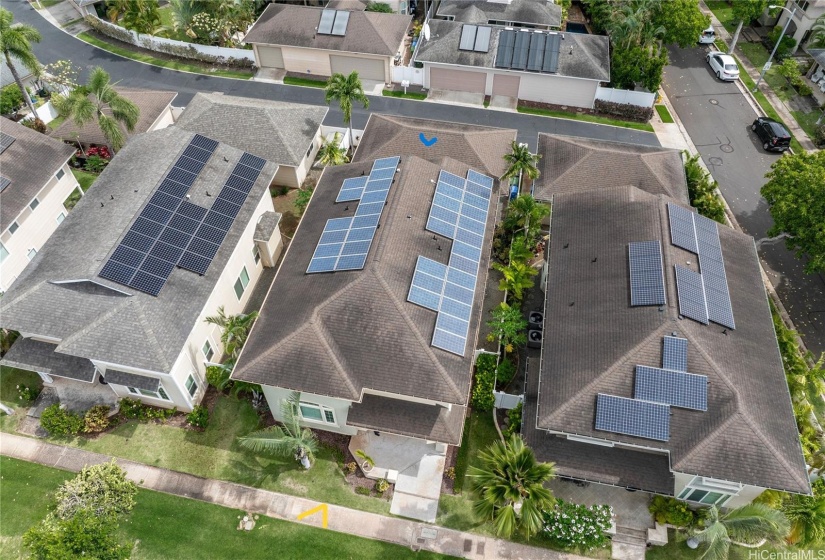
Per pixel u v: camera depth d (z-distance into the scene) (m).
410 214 30.45
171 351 27.23
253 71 55.69
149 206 31.52
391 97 52.66
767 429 23.95
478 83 52.12
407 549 26.22
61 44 59.09
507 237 38.69
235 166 35.69
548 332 28.08
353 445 29.31
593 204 32.66
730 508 26.03
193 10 56.81
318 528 26.83
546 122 50.09
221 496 27.83
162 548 26.08
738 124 49.72
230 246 32.31
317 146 45.56
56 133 44.03
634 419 24.27
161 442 29.66
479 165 38.19
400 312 26.50
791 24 56.81
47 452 29.34
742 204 42.78
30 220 36.59
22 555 25.89
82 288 28.78
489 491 22.58
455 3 57.22
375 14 54.12
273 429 26.03
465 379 25.64
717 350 25.69
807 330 35.06
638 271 28.05
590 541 25.41
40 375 31.89
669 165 38.09
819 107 50.81
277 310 28.38
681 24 50.47
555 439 26.25
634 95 49.97
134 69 55.91
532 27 55.81
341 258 28.83
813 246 33.66
